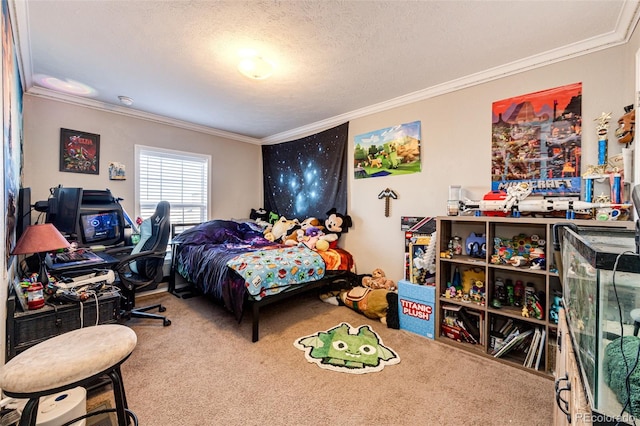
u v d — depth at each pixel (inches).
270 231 161.8
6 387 35.3
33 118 110.0
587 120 80.3
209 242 134.7
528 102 89.7
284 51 83.6
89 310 71.2
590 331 26.1
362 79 102.4
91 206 112.5
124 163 134.4
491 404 63.9
